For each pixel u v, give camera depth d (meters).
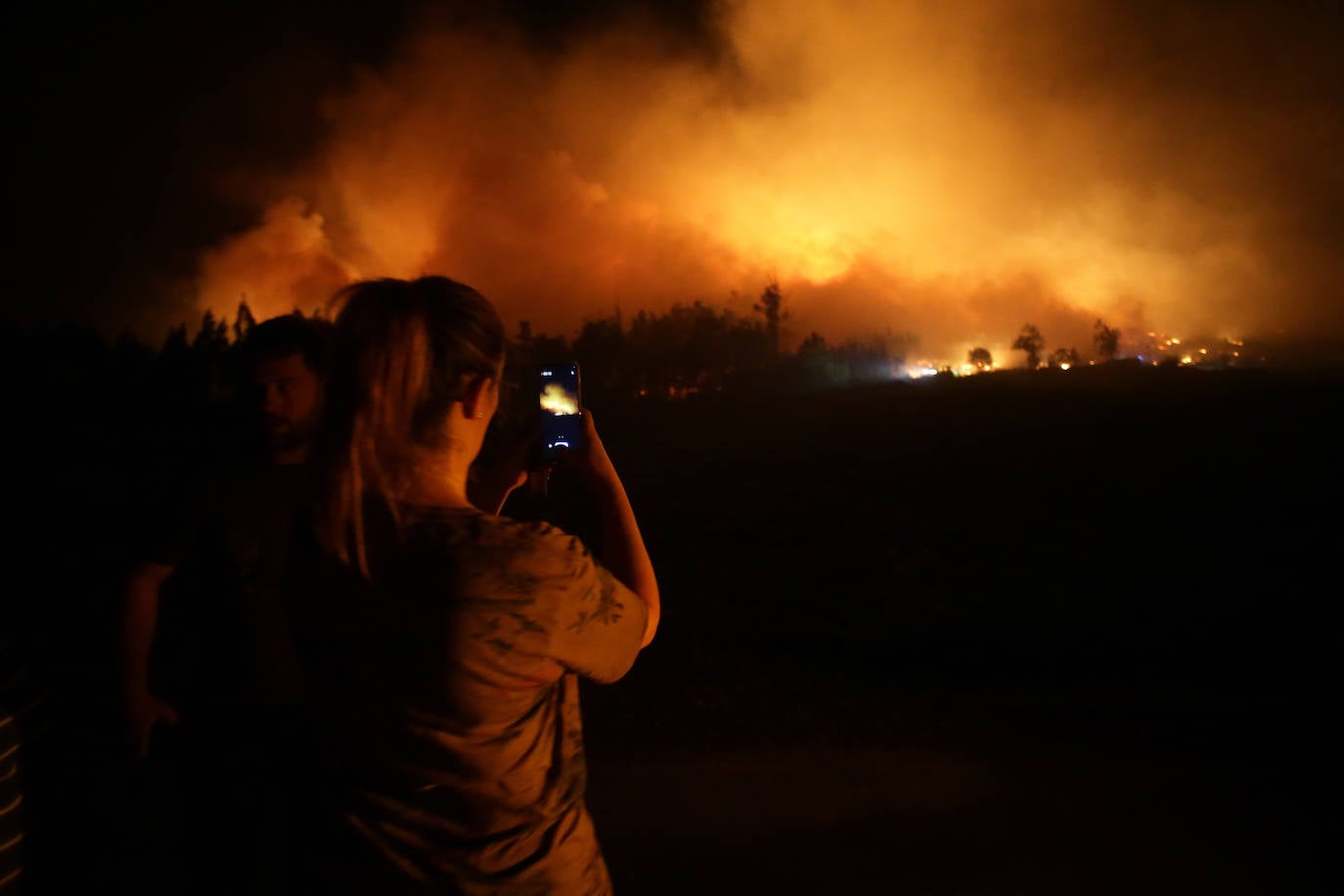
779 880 3.77
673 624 11.31
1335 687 7.83
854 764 5.20
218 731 2.44
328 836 1.34
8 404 34.06
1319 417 41.19
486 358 1.42
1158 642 10.45
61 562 12.71
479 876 1.31
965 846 4.09
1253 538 21.05
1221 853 4.04
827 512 25.53
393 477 1.37
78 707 5.35
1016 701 6.98
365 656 1.30
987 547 20.05
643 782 4.89
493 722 1.30
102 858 3.37
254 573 2.44
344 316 1.40
